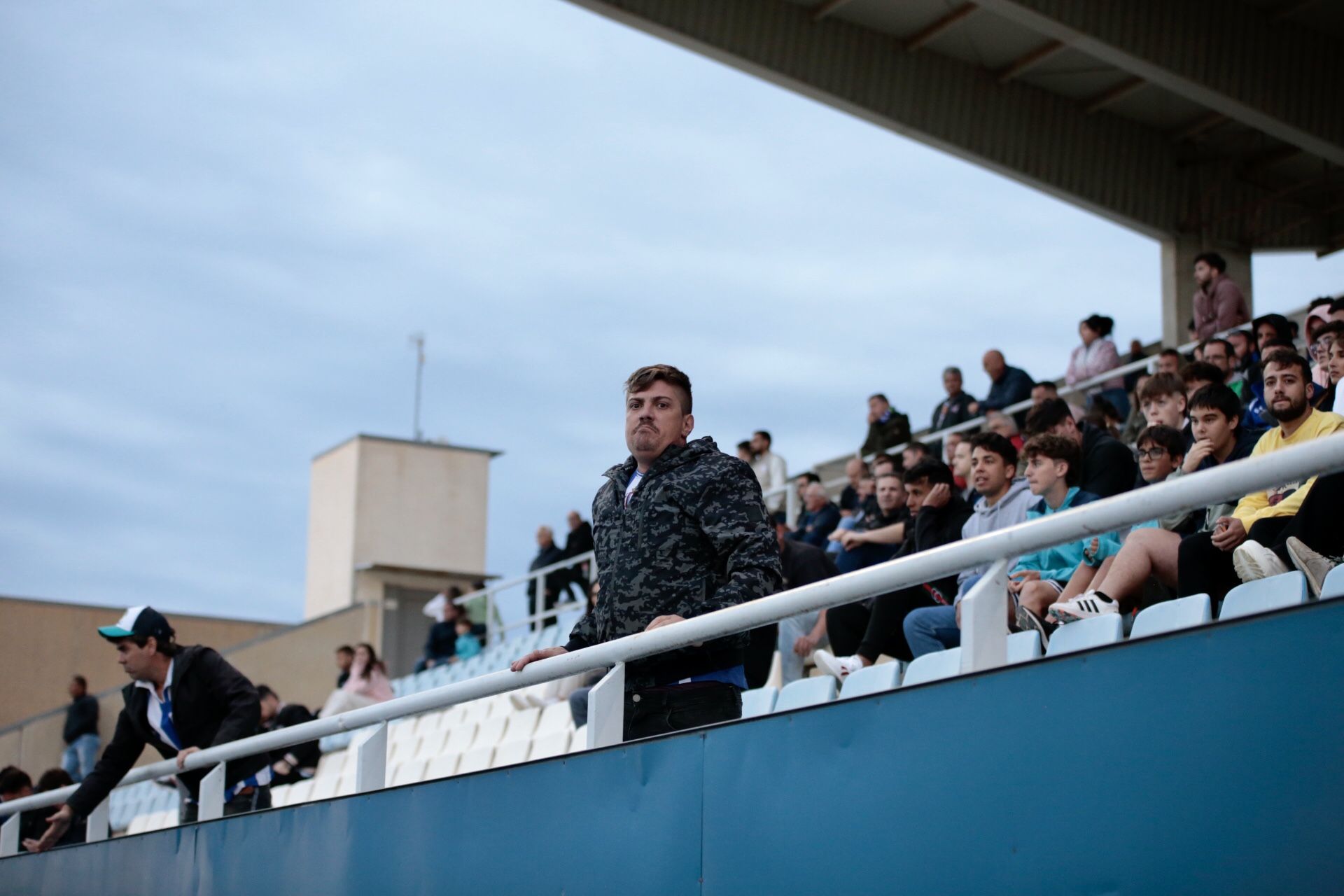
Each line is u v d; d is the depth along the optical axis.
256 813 4.76
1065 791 2.57
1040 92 15.74
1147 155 16.28
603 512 3.81
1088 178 15.86
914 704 2.86
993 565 2.88
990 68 15.48
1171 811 2.42
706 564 3.61
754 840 3.11
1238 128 16.05
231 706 5.38
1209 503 2.43
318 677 18.03
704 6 14.06
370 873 4.18
